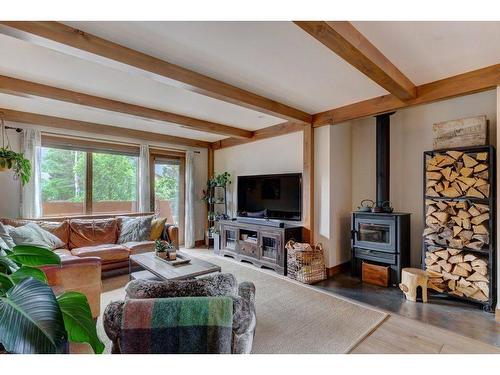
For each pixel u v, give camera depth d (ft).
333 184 13.34
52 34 6.08
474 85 8.50
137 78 9.18
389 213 11.71
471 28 6.31
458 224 9.72
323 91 10.48
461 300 9.73
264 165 16.90
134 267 12.92
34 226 11.64
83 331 4.26
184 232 19.70
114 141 16.16
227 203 19.44
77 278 7.70
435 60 7.90
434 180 10.30
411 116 12.96
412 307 9.27
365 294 10.47
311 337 7.31
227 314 3.77
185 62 8.13
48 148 14.17
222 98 9.89
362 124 14.57
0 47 7.20
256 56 7.75
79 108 12.26
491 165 9.07
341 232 13.76
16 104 11.75
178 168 19.60
